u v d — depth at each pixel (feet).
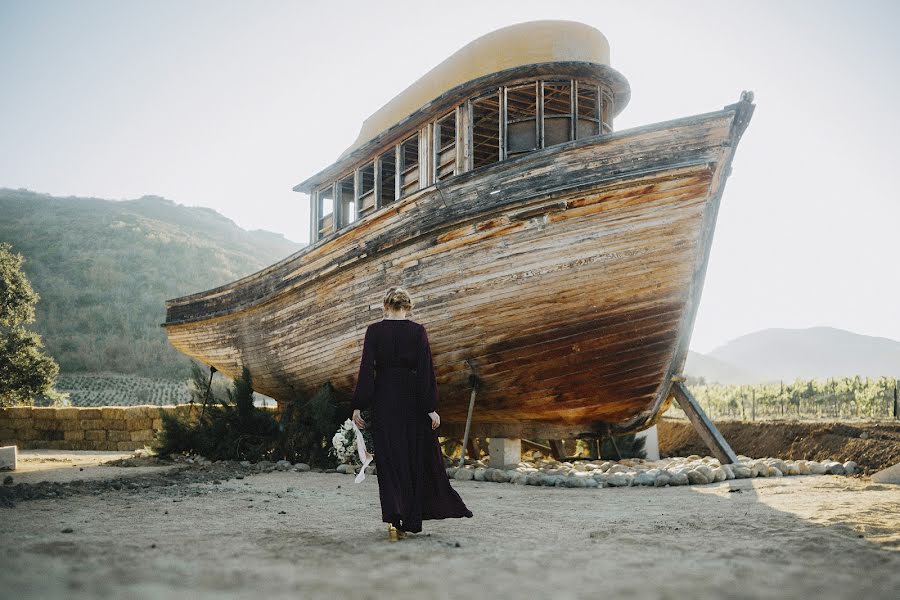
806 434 39.47
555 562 11.63
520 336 31.65
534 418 34.99
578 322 30.71
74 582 9.41
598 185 28.22
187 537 14.37
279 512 19.36
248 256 324.39
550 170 29.27
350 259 37.19
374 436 14.98
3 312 90.38
